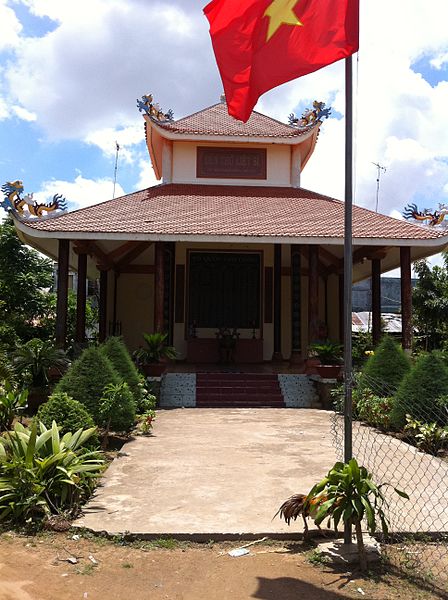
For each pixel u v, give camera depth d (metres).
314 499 4.59
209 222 15.59
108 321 20.25
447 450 8.29
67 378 9.12
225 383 14.61
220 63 5.39
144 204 17.20
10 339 18.47
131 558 4.49
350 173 4.77
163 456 7.93
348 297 4.73
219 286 19.98
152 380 13.55
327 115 19.41
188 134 19.20
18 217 14.48
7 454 5.81
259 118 21.36
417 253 17.72
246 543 4.80
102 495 6.01
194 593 3.91
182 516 5.32
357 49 4.77
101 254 18.31
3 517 5.21
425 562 4.43
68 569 4.25
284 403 13.80
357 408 11.32
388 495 5.99
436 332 25.33
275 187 19.61
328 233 14.88
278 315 18.75
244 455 8.00
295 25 5.05
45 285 23.33
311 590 3.93
